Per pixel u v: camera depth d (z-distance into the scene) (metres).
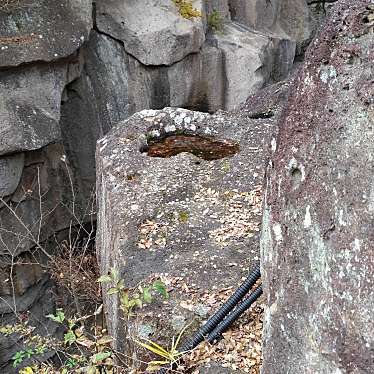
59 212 6.88
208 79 8.30
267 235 1.75
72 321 2.83
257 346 2.69
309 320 1.52
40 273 6.52
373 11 1.45
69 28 6.39
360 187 1.37
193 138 4.78
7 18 6.01
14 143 5.90
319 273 1.49
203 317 2.91
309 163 1.53
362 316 1.35
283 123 1.67
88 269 5.97
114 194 4.00
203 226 3.64
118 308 3.12
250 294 2.89
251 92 8.52
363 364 1.34
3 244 5.74
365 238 1.35
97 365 2.60
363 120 1.39
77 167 7.25
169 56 7.52
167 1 7.82
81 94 7.13
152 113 4.89
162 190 3.97
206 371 2.57
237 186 4.03
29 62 6.03
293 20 10.34
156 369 2.52
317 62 1.53
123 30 7.31
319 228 1.48
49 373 2.87
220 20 8.81
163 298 3.02
